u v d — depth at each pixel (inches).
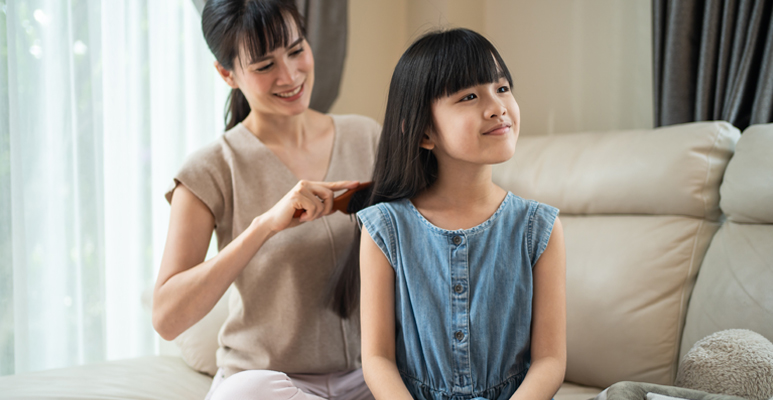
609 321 46.2
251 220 41.4
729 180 44.2
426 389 32.0
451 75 30.6
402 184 34.8
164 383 46.7
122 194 63.1
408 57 33.5
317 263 41.3
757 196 41.5
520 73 75.8
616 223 50.2
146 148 64.0
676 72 54.8
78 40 59.1
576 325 47.8
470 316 31.8
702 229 46.2
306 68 41.3
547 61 72.7
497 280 32.3
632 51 64.4
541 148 58.3
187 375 49.9
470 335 31.7
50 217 59.2
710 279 42.9
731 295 40.5
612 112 66.7
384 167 35.8
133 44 63.3
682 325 44.6
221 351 43.4
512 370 31.9
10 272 55.9
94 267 60.6
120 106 62.3
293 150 44.6
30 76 57.4
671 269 45.6
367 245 34.2
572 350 47.8
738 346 32.4
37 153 58.1
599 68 67.5
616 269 47.2
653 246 46.6
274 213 36.8
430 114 32.4
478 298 31.9
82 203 59.8
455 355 31.7
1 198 55.5
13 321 56.0
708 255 44.8
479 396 31.2
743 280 40.2
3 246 55.7
